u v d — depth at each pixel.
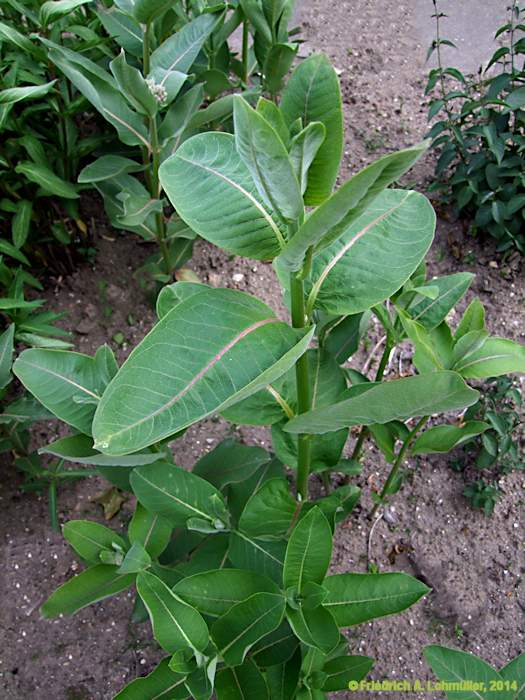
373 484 1.01
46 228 1.17
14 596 0.93
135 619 0.78
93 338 1.16
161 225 1.07
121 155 1.19
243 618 0.58
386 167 0.38
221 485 0.78
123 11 0.95
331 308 0.56
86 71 0.94
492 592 0.92
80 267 1.21
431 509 0.99
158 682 0.58
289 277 0.59
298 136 0.40
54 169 1.16
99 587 0.67
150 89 0.89
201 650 0.56
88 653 0.89
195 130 1.15
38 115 1.12
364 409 0.50
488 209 1.17
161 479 0.67
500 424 0.93
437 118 1.44
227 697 0.58
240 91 1.31
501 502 0.98
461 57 1.59
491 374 0.64
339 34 1.66
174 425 0.43
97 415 0.43
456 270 1.22
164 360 0.46
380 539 0.97
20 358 0.67
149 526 0.71
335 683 0.66
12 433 0.93
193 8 1.14
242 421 0.66
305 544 0.58
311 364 0.74
